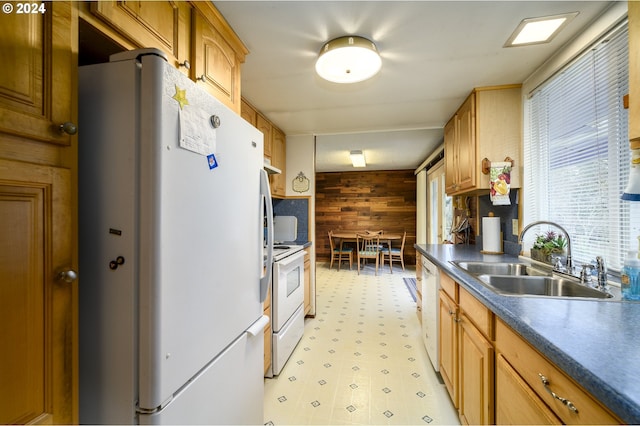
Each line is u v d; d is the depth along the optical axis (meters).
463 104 2.35
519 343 0.95
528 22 1.38
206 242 0.92
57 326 0.65
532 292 1.50
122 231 0.73
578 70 1.56
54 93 0.65
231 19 1.35
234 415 1.10
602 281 1.25
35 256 0.60
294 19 1.35
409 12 1.30
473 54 1.66
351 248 6.29
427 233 5.47
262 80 1.98
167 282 0.75
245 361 1.19
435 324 2.05
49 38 0.64
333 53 1.53
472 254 2.26
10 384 0.56
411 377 2.04
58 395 0.65
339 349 2.47
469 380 1.38
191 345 0.85
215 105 0.97
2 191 0.55
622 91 1.32
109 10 0.81
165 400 0.75
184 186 0.82
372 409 1.71
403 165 6.10
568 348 0.71
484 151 2.10
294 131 3.25
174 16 1.10
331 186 6.89
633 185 1.05
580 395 0.68
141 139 0.73
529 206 2.03
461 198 3.34
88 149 0.76
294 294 2.46
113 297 0.74
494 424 1.15
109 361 0.74
